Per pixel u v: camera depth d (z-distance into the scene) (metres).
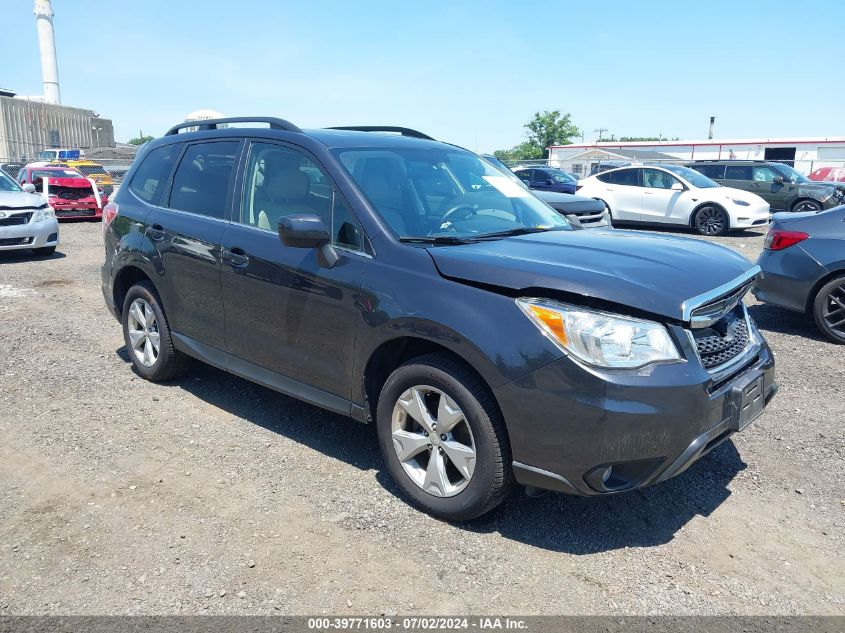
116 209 5.26
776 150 37.69
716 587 2.88
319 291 3.63
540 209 4.43
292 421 4.54
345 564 2.99
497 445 3.06
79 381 5.22
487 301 3.05
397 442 3.45
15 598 2.75
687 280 3.06
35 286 8.91
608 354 2.82
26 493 3.56
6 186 11.52
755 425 4.52
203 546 3.11
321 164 3.85
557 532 3.27
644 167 17.05
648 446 2.84
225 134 4.58
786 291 6.73
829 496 3.62
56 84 51.03
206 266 4.32
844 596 2.83
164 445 4.14
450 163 4.38
